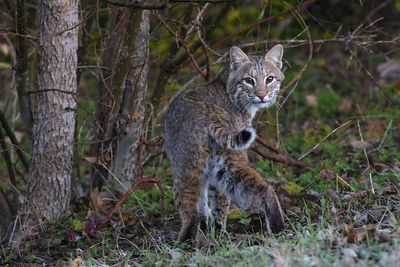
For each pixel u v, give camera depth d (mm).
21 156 13172
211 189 11203
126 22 12641
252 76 11586
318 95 18500
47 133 11938
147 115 13680
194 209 10648
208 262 9195
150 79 16172
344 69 19625
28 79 12984
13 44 16953
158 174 14070
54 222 12008
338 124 16016
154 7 11594
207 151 10656
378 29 14453
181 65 13812
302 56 20203
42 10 11672
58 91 11523
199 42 13492
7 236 12391
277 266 8445
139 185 12766
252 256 9047
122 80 12812
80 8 12875
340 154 14391
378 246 8664
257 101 11570
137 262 10188
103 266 10000
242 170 10477
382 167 13125
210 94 11477
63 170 12117
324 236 9375
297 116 17594
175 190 10953
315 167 13812
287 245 8992
